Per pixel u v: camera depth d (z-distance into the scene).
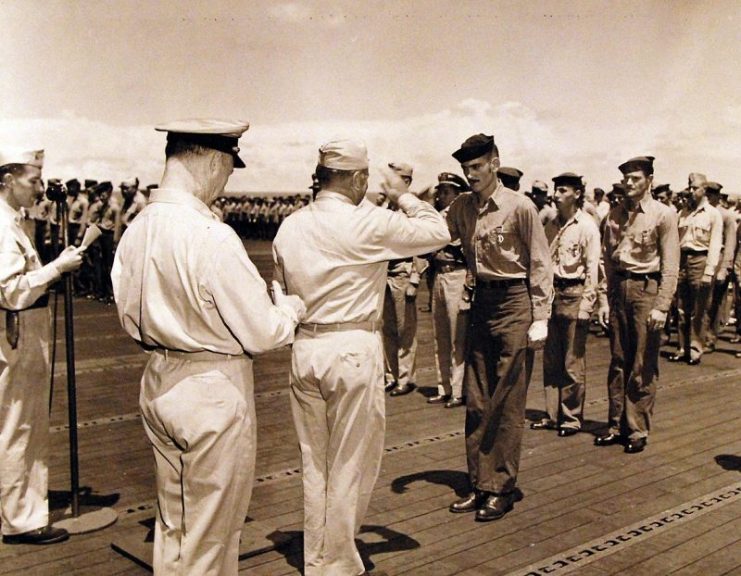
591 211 11.70
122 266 2.79
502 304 4.34
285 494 4.74
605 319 6.11
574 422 6.02
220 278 2.59
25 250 4.00
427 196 4.43
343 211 3.34
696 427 6.23
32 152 4.03
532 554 3.93
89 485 4.88
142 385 2.80
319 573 3.47
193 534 2.68
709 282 8.52
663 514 4.46
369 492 3.49
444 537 4.13
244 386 2.75
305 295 3.35
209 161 2.78
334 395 3.35
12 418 3.97
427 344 9.91
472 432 4.46
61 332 10.44
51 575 3.68
